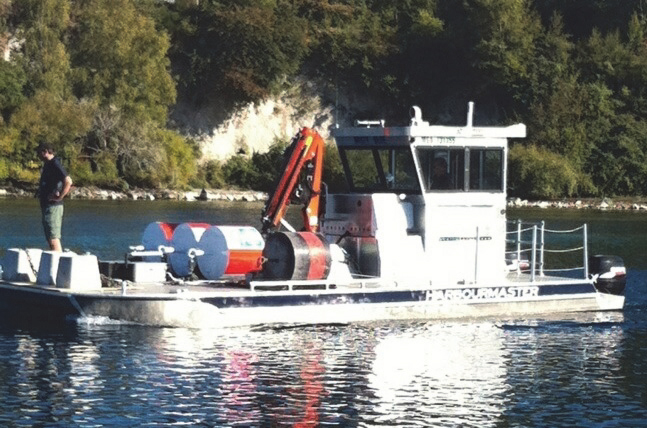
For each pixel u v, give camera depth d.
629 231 72.75
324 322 29.67
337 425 21.42
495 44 127.75
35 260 31.08
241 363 25.58
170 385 23.72
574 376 25.58
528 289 32.34
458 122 132.00
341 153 33.00
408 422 21.73
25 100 106.44
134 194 103.94
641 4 140.00
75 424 21.11
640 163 123.00
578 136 124.00
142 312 28.45
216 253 30.80
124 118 110.62
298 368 25.34
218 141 122.75
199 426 21.14
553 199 116.94
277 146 119.12
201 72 121.69
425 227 31.56
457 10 134.38
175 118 122.00
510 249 54.09
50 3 111.00
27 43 110.38
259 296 28.98
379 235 31.16
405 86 131.00
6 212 74.31
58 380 23.92
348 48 129.00
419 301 30.75
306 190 32.38
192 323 28.45
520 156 116.69
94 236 58.47
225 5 124.00
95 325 28.64
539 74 129.50
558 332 30.36
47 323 29.09
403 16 136.12
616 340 29.52
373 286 30.84
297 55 124.25
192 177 114.50
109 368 24.89
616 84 132.25
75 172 105.06
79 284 29.17
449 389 24.16
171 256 32.03
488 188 32.34
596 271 34.00
